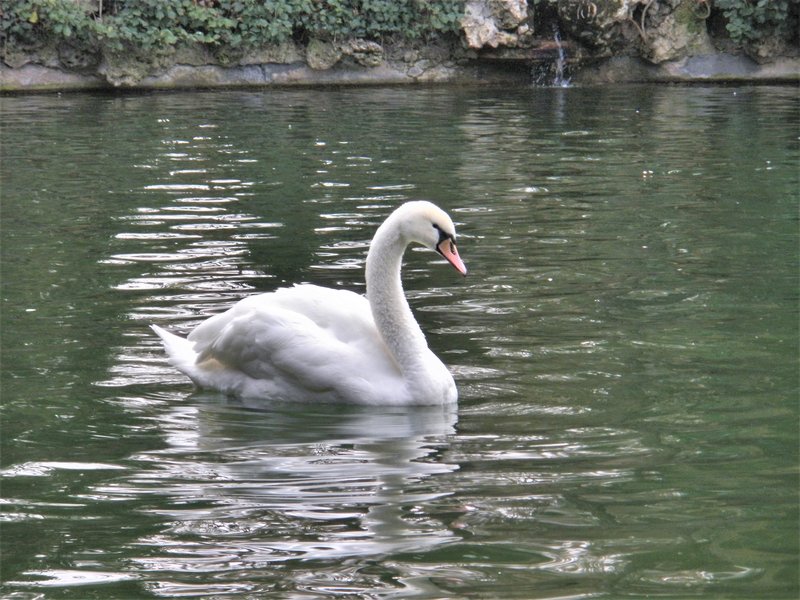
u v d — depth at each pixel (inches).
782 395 368.8
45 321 458.0
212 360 394.3
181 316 465.1
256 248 583.8
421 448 335.0
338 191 732.7
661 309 468.4
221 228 627.8
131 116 1067.9
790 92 1247.5
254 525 284.0
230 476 315.6
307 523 284.7
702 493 297.9
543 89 1309.1
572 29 1348.4
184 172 793.6
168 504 297.1
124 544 275.0
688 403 364.2
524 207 681.6
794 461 317.4
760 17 1336.1
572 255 562.9
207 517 288.7
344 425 357.7
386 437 345.4
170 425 357.1
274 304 397.1
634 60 1382.9
